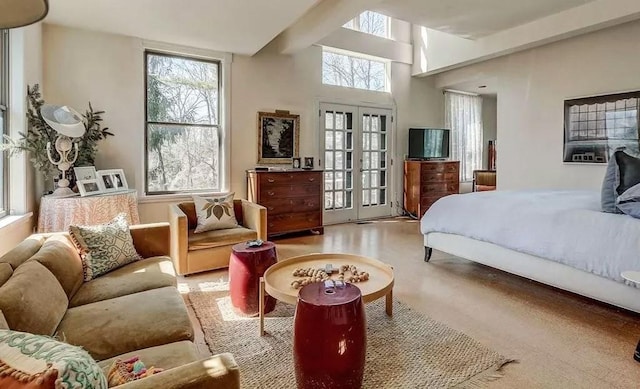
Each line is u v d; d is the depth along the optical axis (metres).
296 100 5.79
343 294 1.81
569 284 2.75
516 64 5.67
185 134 4.96
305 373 1.71
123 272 2.40
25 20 0.82
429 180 6.75
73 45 4.19
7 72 3.40
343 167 6.40
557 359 2.10
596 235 2.58
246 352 2.17
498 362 2.06
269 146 5.54
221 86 5.14
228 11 3.70
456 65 6.25
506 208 3.28
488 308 2.81
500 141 5.94
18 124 3.44
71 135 3.63
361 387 1.82
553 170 5.25
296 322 1.76
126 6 3.58
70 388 0.77
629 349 2.21
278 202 5.14
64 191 3.68
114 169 4.40
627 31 4.45
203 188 5.12
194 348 1.53
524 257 3.05
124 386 0.93
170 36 4.44
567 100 5.04
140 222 4.66
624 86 4.50
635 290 2.38
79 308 1.83
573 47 4.96
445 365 2.03
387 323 2.54
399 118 6.99
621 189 2.66
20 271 1.67
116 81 4.43
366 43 6.40
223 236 3.64
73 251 2.27
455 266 3.87
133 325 1.63
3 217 3.29
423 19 4.82
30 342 0.87
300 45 5.15
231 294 2.73
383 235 5.41
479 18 4.80
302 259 2.85
